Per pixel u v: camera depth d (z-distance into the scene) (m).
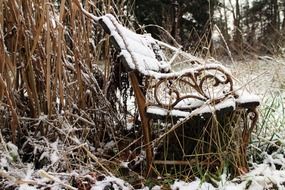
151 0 13.10
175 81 2.62
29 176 2.39
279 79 4.11
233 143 2.73
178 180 2.60
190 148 2.81
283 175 2.58
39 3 2.71
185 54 3.20
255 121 2.70
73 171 2.45
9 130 2.79
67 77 2.89
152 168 2.62
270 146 3.04
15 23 2.68
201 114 2.51
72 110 2.90
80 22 2.92
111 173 2.55
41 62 2.79
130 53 2.54
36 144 2.68
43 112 2.85
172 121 2.53
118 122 3.12
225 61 4.91
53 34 2.74
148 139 2.58
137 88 2.54
